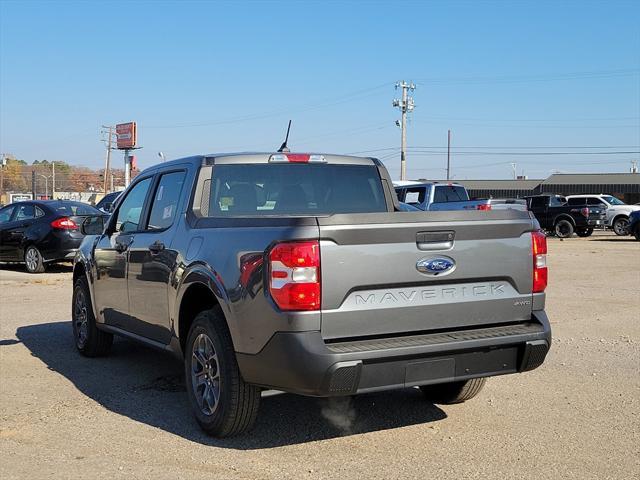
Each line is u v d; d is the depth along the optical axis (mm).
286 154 5906
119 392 6156
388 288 4410
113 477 4242
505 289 4820
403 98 54125
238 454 4629
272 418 5379
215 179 5578
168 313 5496
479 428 5172
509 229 4801
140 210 6477
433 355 4422
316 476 4246
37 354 7688
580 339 8328
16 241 15891
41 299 11719
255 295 4359
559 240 29672
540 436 5000
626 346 7941
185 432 5078
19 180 99062
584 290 12656
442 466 4418
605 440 4926
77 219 15547
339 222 4262
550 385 6359
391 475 4266
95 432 5086
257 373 4418
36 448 4762
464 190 20969
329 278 4223
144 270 5910
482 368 4633
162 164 6324
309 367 4137
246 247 4512
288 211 5855
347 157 6230
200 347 5031
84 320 7512
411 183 21531
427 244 4500
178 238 5398
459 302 4621
